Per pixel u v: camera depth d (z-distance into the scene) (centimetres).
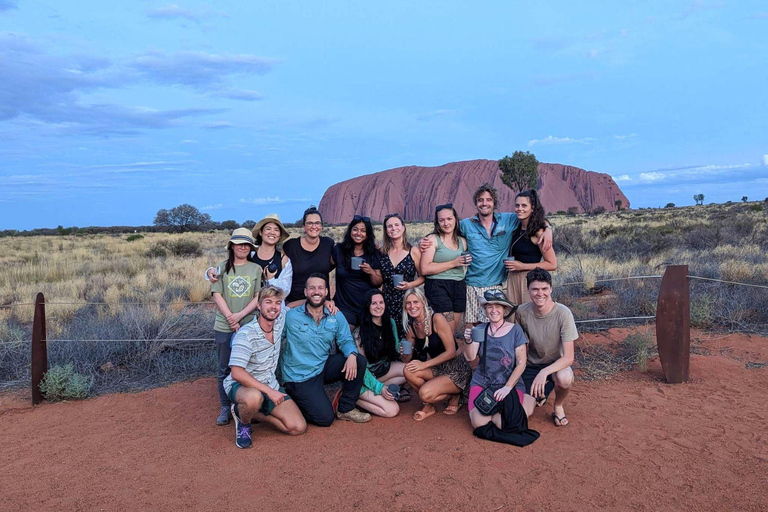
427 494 332
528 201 502
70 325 809
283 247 539
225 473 373
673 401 477
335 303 557
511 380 426
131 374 630
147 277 1419
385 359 511
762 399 468
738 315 716
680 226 2253
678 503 312
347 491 340
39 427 480
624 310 786
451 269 530
